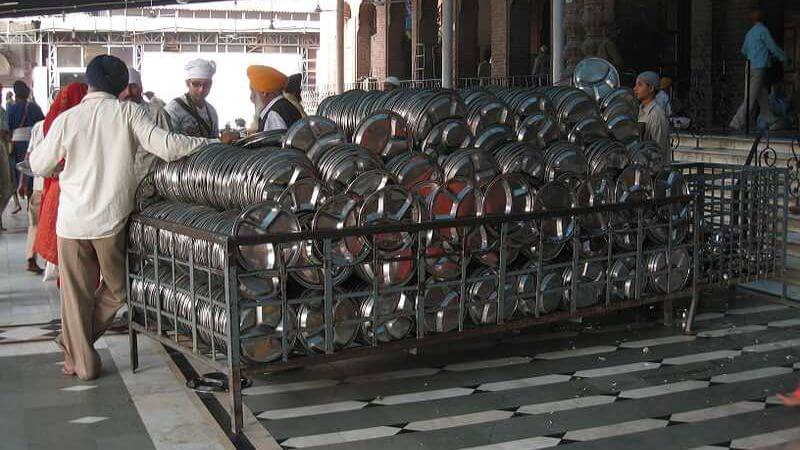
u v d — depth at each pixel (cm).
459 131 652
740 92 1709
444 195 603
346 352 569
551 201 650
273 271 535
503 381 627
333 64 4112
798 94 1648
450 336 611
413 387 616
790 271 859
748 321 782
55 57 4131
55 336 737
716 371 646
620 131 753
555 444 515
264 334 537
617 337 736
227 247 512
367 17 3631
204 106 815
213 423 541
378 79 3469
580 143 716
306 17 4419
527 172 655
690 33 1892
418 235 582
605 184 682
